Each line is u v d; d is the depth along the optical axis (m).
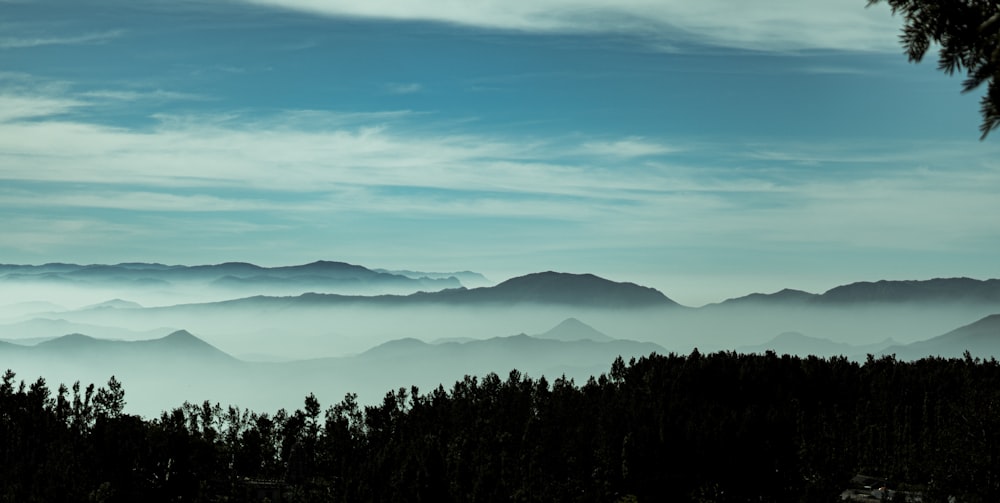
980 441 134.00
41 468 148.25
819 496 157.25
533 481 145.12
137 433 160.75
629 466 157.62
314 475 175.50
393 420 196.12
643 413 180.00
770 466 159.25
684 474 157.00
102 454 150.50
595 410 193.75
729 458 158.38
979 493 129.50
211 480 163.50
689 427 166.62
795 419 189.88
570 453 161.38
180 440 153.88
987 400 145.38
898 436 191.62
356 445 178.62
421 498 138.62
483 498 140.12
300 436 188.88
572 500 144.38
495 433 176.50
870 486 181.00
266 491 171.38
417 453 151.38
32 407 177.38
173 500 150.50
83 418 177.75
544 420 178.50
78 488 139.75
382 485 146.62
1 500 140.12
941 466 137.62
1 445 167.38
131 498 142.12
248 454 188.12
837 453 172.62
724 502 157.75
